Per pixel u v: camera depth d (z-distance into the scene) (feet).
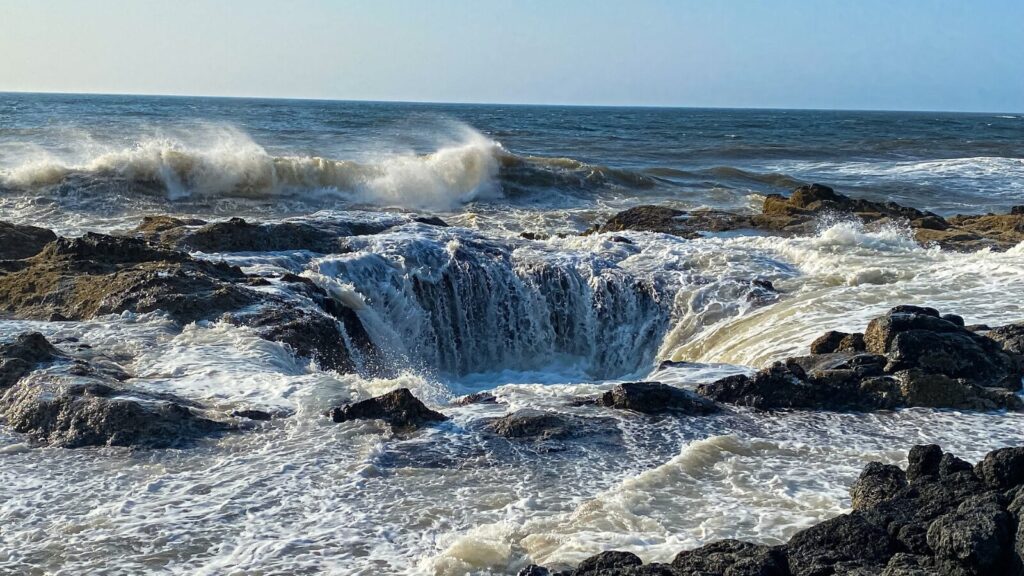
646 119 458.91
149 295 42.24
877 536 20.12
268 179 100.63
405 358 50.39
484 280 55.01
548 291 55.01
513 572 21.31
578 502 25.04
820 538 20.31
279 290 45.75
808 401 33.47
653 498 25.22
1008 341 37.09
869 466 23.99
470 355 54.65
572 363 54.39
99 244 48.98
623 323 53.83
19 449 28.04
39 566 21.31
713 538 22.85
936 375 33.81
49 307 42.86
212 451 27.89
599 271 55.16
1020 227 72.54
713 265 57.57
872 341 36.96
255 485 25.58
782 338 43.88
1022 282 50.14
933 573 18.20
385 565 21.54
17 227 55.26
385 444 28.55
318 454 27.73
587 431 30.19
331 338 42.37
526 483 26.21
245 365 35.35
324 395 32.24
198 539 22.63
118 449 27.94
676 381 36.29
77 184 92.32
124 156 95.45
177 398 31.14
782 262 59.21
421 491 25.49
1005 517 18.92
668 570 19.48
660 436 30.09
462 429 29.99
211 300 42.37
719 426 31.22
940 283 50.96
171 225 60.03
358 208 99.30
